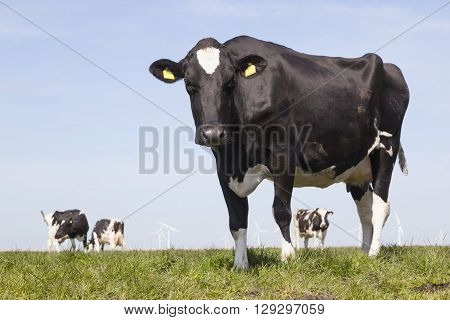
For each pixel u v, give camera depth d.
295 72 9.95
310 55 10.84
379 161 11.45
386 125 11.41
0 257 9.98
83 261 9.42
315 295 7.62
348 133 10.52
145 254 10.17
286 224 9.39
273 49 10.02
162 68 9.07
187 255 10.69
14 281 7.58
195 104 8.79
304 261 8.95
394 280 8.34
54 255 10.86
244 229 9.35
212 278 7.97
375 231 11.29
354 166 11.02
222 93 8.73
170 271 8.38
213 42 9.03
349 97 10.54
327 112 10.15
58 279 7.66
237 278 8.06
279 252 11.27
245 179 9.33
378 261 9.51
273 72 9.57
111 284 7.55
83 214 27.08
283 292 7.64
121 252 11.84
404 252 10.91
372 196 11.88
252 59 8.92
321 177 10.65
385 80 11.46
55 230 26.62
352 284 7.82
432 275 8.86
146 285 7.41
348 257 9.50
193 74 8.77
